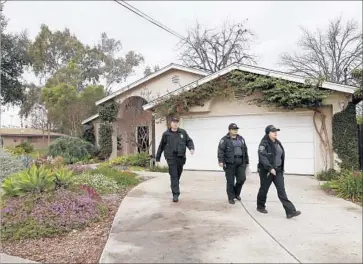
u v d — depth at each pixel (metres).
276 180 5.75
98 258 4.33
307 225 5.21
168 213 6.06
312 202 6.77
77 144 17.91
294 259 3.92
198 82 12.09
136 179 9.96
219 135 12.10
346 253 4.08
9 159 10.44
